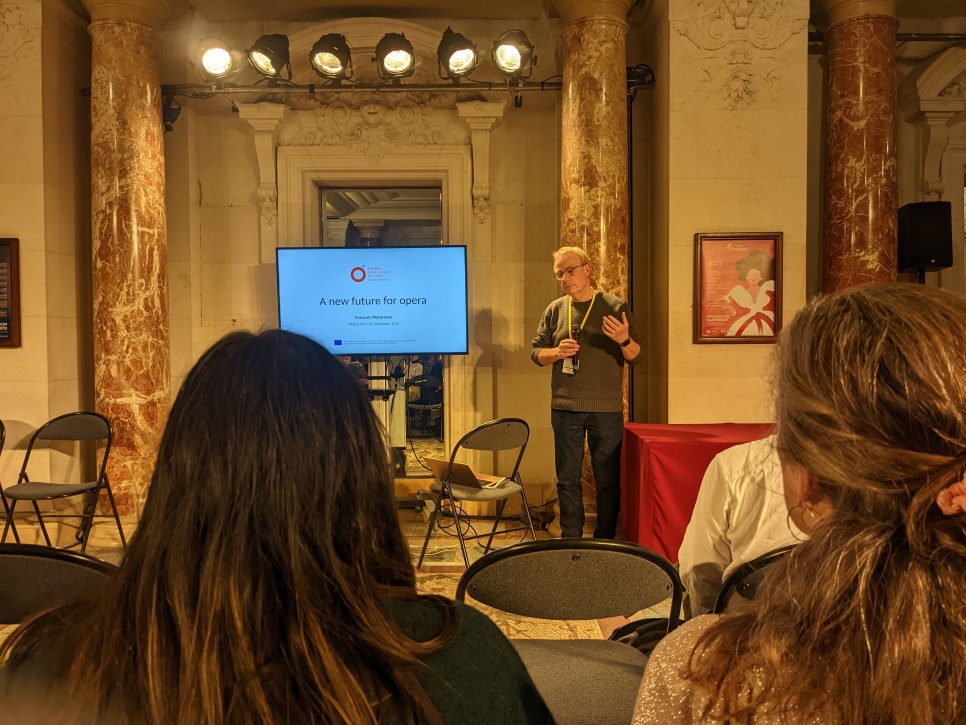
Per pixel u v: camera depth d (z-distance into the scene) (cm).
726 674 48
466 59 441
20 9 433
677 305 430
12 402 440
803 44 423
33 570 130
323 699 54
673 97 425
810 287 490
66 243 459
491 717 67
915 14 491
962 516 43
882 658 42
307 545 57
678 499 317
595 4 420
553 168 498
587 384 370
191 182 494
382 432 65
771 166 426
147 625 55
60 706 59
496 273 501
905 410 44
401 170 498
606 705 141
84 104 478
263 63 451
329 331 454
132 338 439
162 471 59
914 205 442
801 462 49
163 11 451
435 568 365
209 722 52
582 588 151
